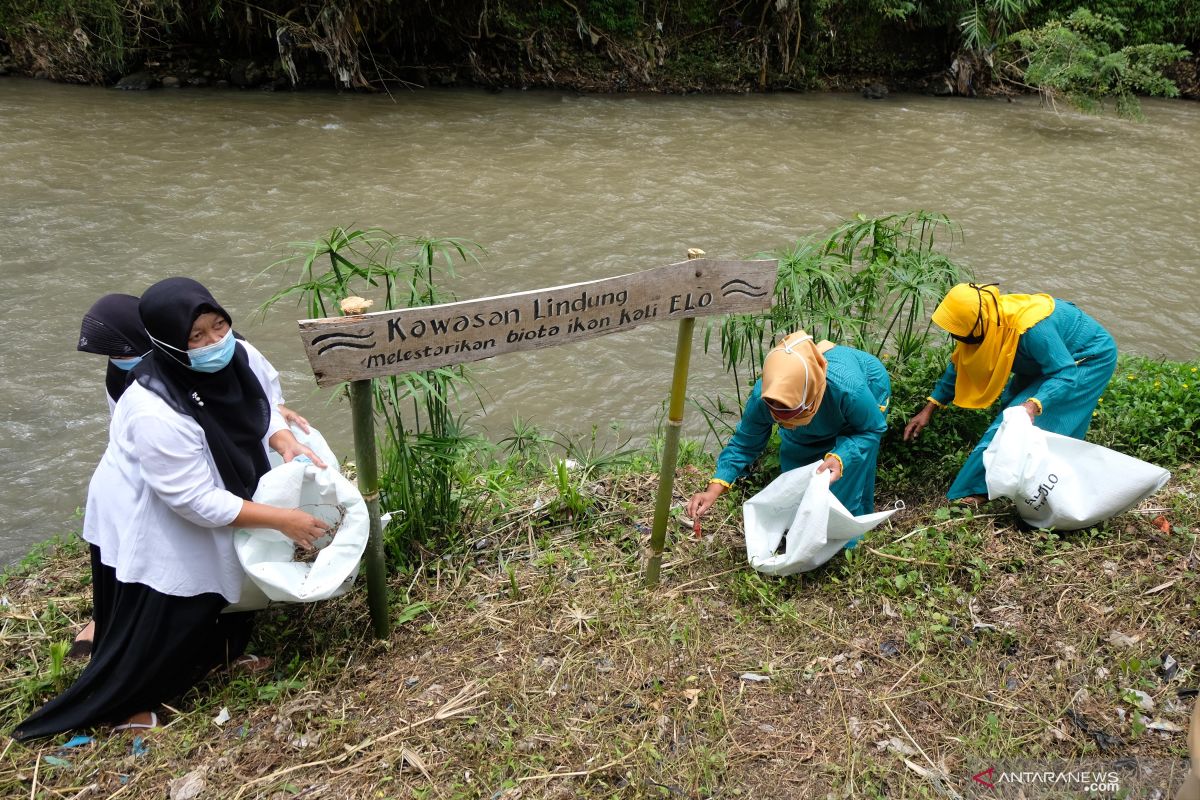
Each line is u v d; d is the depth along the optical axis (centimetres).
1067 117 1683
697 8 1794
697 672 343
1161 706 326
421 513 412
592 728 319
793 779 299
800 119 1612
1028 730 318
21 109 1409
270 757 309
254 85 1631
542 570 402
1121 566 398
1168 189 1288
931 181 1295
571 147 1391
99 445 665
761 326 475
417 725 319
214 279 911
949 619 367
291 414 366
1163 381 547
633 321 338
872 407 382
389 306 405
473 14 1708
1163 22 1809
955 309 431
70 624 383
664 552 415
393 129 1434
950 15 1794
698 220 1120
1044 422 434
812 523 362
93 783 302
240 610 346
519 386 766
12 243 957
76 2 1517
